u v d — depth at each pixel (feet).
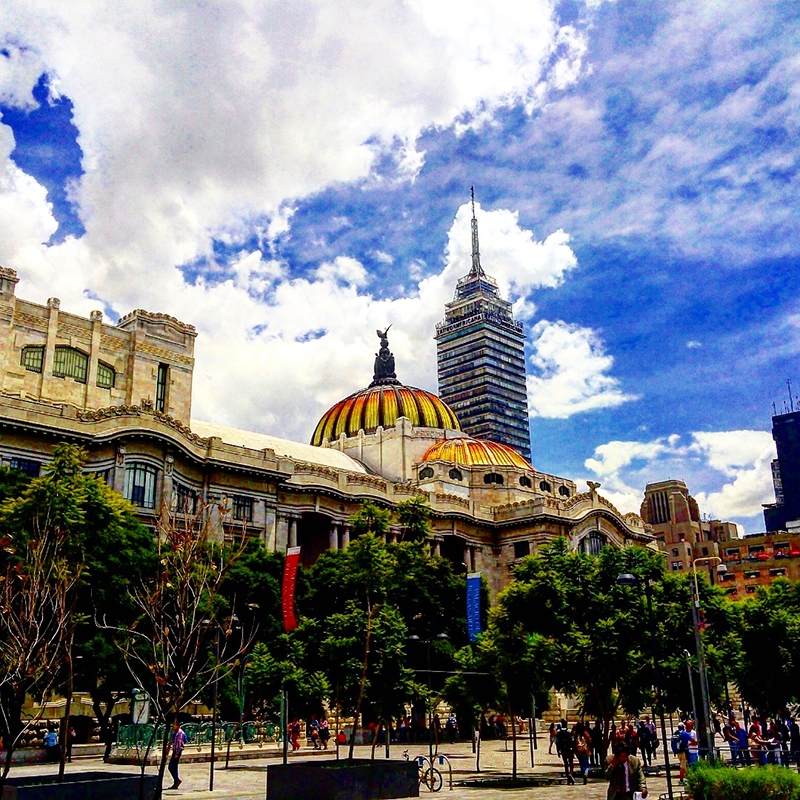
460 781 126.82
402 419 412.16
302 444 391.45
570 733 137.49
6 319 244.22
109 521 166.50
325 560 236.02
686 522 646.33
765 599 191.21
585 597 148.56
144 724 157.89
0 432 214.07
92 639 156.04
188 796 105.50
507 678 138.10
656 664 110.73
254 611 207.82
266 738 181.68
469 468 388.16
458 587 228.22
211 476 265.34
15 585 106.32
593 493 387.55
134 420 235.81
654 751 160.97
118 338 272.92
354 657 122.93
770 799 80.69
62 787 85.71
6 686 105.91
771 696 179.42
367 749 185.98
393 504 324.60
